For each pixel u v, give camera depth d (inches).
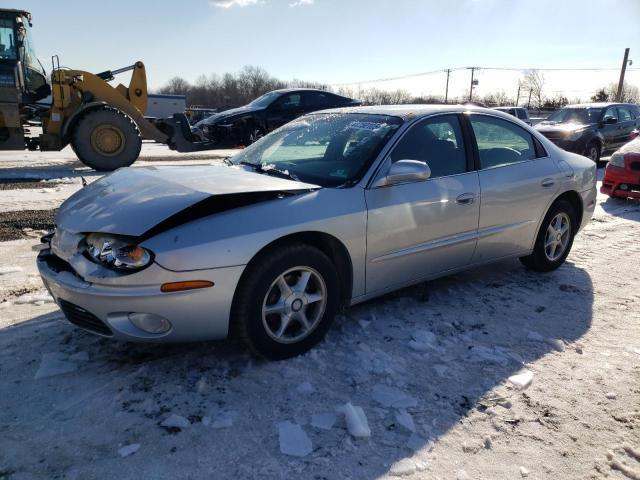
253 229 106.5
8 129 432.8
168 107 1910.7
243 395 103.4
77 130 423.5
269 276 109.7
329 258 122.1
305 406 100.7
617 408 104.0
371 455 88.1
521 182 162.6
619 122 550.9
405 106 158.9
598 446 92.9
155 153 611.8
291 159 146.8
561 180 176.4
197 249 100.4
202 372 111.1
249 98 3622.0
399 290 162.4
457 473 84.7
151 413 96.8
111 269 100.3
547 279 178.1
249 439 91.0
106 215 107.6
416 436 93.2
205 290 101.7
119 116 435.8
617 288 170.7
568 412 102.2
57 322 132.3
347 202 122.3
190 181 122.0
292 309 115.6
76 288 102.1
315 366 115.3
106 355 117.0
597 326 141.5
